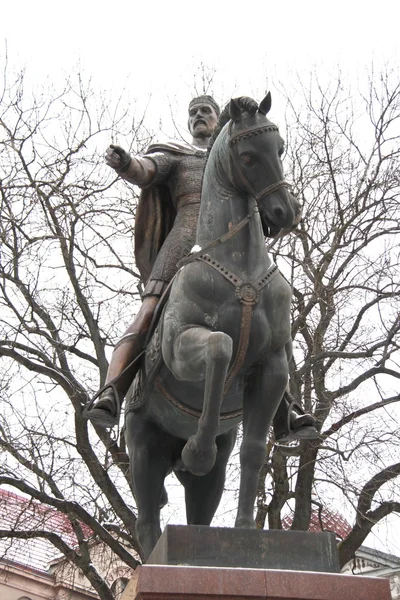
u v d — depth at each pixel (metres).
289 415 5.67
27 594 17.72
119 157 5.83
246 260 5.31
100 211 11.88
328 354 11.68
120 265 12.72
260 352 5.23
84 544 11.45
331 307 11.99
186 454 4.96
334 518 12.37
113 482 11.73
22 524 12.05
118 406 5.66
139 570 4.38
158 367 5.55
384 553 14.39
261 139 5.11
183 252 6.02
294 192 12.69
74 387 11.20
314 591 4.38
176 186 6.25
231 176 5.31
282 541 4.67
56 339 12.02
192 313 5.22
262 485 11.04
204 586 4.35
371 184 12.50
